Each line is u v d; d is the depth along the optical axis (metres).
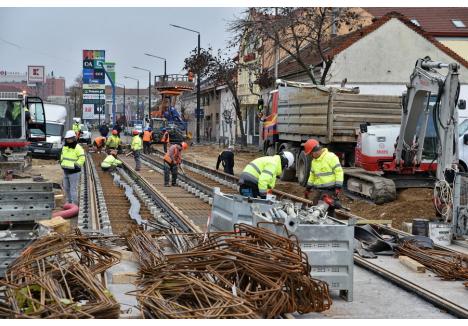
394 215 14.62
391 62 34.16
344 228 7.63
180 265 7.07
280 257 6.88
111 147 39.31
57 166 29.09
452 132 13.80
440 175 13.79
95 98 95.69
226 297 6.28
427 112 15.29
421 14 45.31
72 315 5.75
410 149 16.03
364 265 9.66
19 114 24.83
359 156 17.89
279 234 7.62
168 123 52.56
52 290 6.18
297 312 6.95
